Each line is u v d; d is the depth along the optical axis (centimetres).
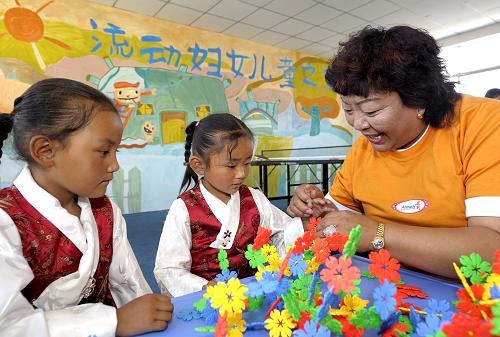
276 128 534
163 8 388
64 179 56
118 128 58
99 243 69
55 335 43
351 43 71
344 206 101
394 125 71
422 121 77
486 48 509
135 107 401
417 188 81
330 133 599
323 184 414
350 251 35
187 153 116
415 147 80
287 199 513
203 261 93
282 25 445
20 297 45
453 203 75
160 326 46
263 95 516
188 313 50
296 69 551
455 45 497
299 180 573
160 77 418
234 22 432
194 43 444
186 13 402
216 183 91
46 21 346
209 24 435
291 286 43
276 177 539
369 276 60
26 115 54
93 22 371
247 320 46
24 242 57
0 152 64
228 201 97
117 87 389
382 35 68
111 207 75
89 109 54
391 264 42
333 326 37
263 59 512
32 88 57
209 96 460
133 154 401
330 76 73
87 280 63
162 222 347
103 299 71
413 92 67
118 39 388
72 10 359
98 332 44
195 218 93
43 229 59
